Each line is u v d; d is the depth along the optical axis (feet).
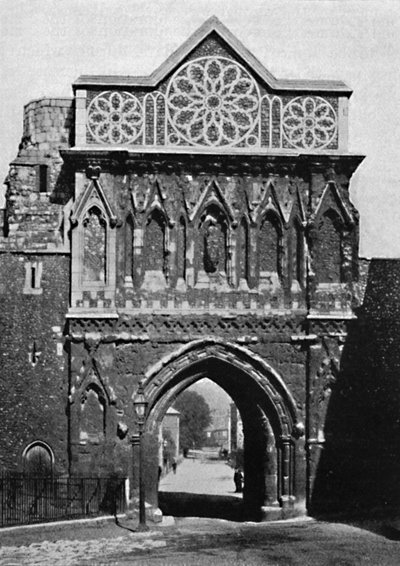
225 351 111.75
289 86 113.60
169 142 112.37
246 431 118.32
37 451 110.63
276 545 90.89
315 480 111.04
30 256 112.68
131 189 112.16
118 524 103.50
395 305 113.50
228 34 113.39
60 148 118.01
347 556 83.97
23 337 111.65
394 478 111.24
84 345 110.22
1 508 104.68
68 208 113.70
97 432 109.60
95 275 111.34
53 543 91.09
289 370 112.16
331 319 112.06
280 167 113.19
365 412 111.96
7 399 110.93
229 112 113.09
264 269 113.39
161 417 111.14
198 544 91.56
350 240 113.29
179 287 111.86
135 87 112.57
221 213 113.19
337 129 113.80
